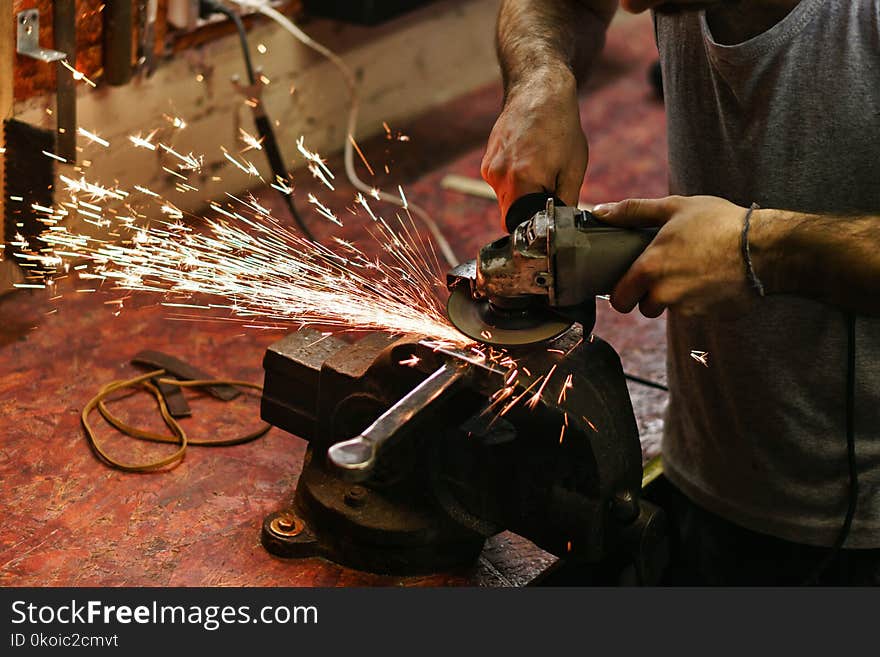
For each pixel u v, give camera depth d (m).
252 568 1.61
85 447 1.82
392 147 3.16
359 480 1.25
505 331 1.47
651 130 3.38
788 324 1.69
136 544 1.63
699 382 1.86
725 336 1.75
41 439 1.83
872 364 1.68
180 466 1.80
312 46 2.85
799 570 1.91
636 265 1.38
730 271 1.37
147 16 2.35
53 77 2.15
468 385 1.45
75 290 2.26
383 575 1.61
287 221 2.65
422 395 1.38
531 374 1.45
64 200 2.27
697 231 1.36
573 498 1.49
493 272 1.42
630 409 1.56
